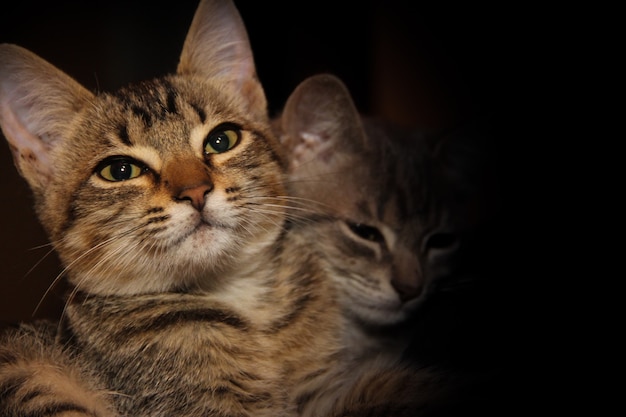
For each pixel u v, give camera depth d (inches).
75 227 14.1
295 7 20.6
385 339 16.1
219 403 13.6
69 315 14.4
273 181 14.9
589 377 13.5
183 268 14.1
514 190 16.9
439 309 16.1
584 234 15.8
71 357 14.3
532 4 17.2
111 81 19.0
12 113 14.4
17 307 16.6
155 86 15.3
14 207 16.9
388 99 21.3
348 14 21.0
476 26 19.0
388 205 16.4
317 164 16.8
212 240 14.0
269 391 13.9
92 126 14.6
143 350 13.8
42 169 14.6
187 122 14.5
